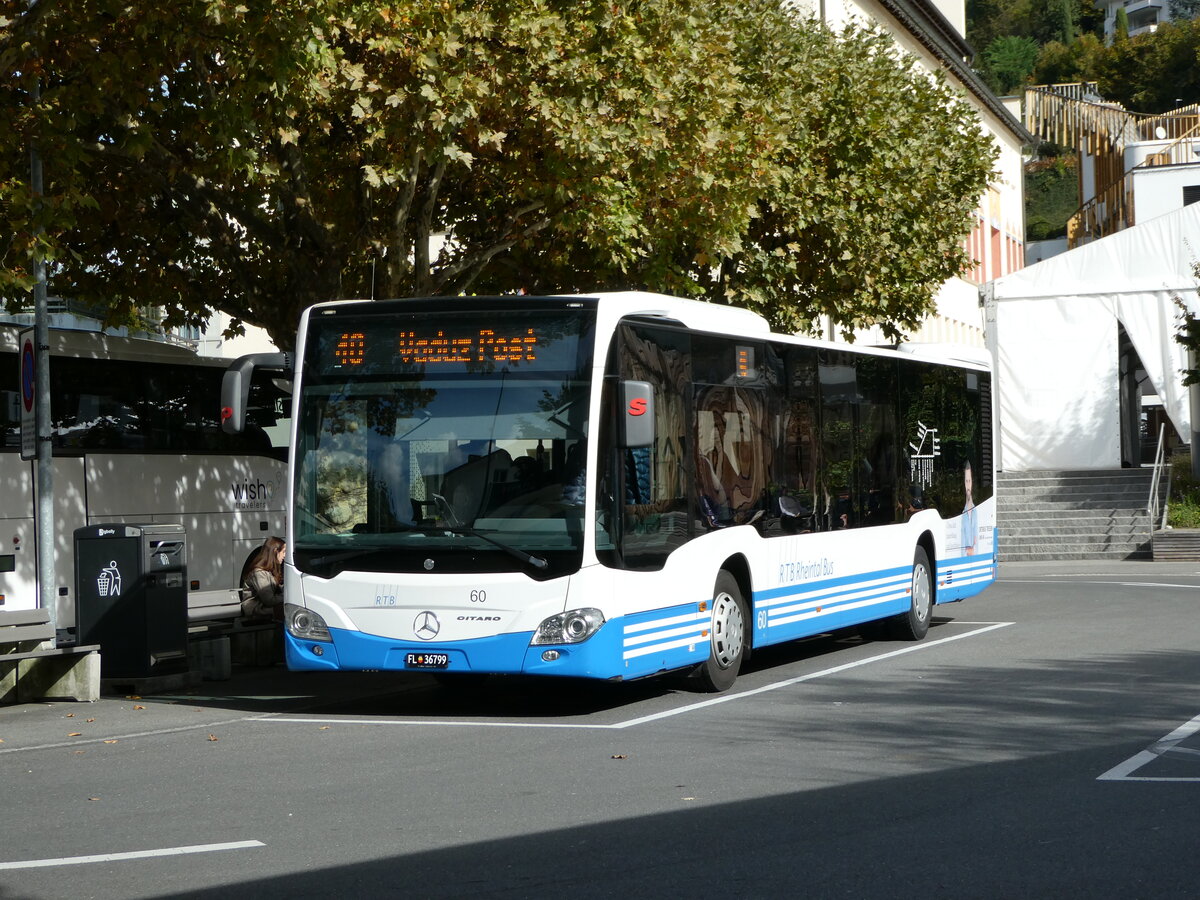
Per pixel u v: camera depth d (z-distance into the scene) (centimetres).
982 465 2047
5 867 711
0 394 1828
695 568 1299
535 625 1169
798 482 1509
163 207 1991
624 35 1756
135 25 1543
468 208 2158
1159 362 3734
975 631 1855
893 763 952
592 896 640
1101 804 820
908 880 663
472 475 1197
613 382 1201
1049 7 12950
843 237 2536
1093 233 5950
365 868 694
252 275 1969
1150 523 3362
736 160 1994
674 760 978
